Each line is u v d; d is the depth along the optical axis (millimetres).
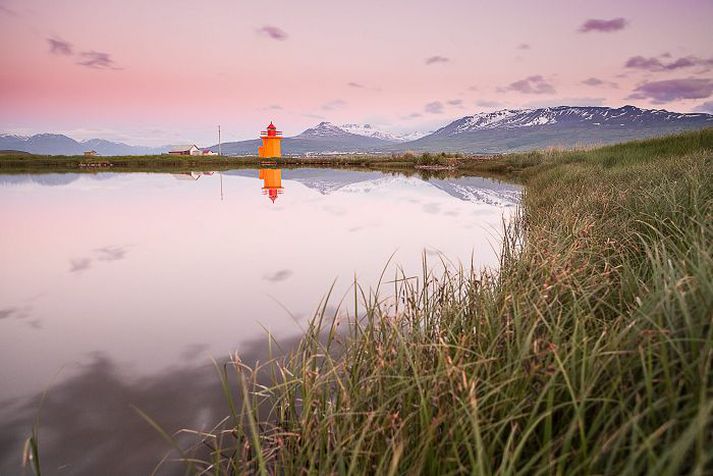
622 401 1881
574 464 1809
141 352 4879
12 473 2982
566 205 8961
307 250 9883
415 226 12688
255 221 14070
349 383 2875
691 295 2316
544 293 3375
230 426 3434
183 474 2947
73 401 3875
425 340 3342
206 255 9555
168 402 3824
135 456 3139
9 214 16188
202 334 5359
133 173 47219
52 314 6078
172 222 14070
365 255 9312
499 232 11297
